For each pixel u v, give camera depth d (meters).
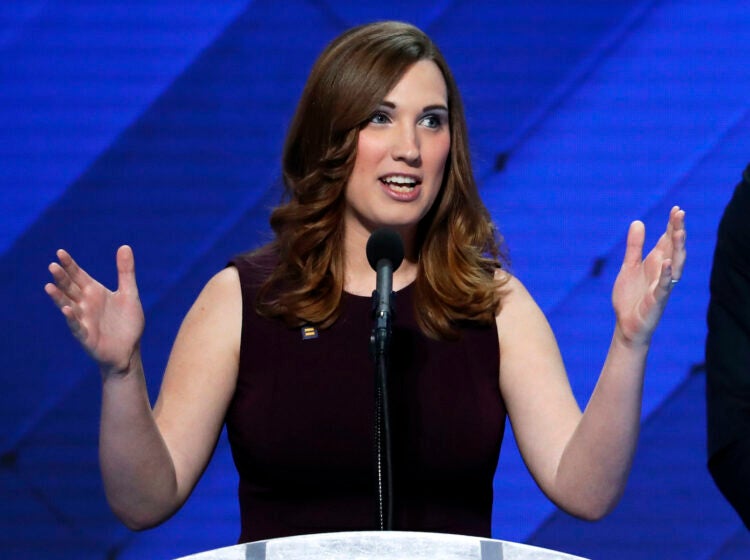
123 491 8.15
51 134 13.35
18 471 13.36
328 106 8.87
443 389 8.91
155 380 13.28
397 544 6.18
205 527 13.36
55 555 13.41
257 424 8.82
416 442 8.82
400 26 9.04
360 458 8.77
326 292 9.02
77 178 13.34
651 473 13.23
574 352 13.17
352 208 9.06
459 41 13.30
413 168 8.74
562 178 13.20
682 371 13.20
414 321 9.08
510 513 13.29
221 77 13.34
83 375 13.41
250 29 13.33
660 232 13.16
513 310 9.17
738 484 8.35
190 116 13.36
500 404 9.01
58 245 13.33
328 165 8.92
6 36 13.34
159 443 8.09
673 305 13.21
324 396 8.84
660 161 13.16
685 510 13.21
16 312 13.30
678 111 13.16
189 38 13.36
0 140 13.32
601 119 13.21
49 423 13.38
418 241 9.33
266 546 6.18
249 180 13.37
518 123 13.24
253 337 8.98
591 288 13.16
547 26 13.27
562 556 6.13
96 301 7.61
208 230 13.36
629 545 13.23
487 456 8.91
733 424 8.41
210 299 9.18
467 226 9.29
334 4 13.29
